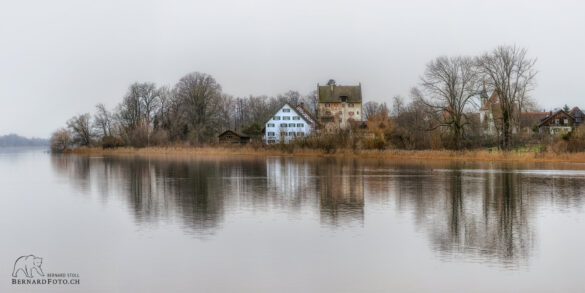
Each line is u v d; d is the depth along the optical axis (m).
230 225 25.09
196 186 41.12
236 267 18.30
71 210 29.86
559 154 65.50
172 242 21.77
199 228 24.45
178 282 16.81
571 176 47.66
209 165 66.69
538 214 27.88
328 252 20.12
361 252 20.09
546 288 16.16
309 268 18.16
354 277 17.22
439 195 35.00
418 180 44.59
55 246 21.44
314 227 24.53
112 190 39.06
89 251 20.58
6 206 31.52
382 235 22.83
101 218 27.20
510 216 27.31
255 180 45.50
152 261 19.11
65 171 60.28
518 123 74.81
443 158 73.31
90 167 66.88
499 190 37.41
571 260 19.03
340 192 36.69
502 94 70.19
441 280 16.91
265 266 18.39
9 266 18.80
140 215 27.97
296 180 45.16
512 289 16.08
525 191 36.88
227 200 33.09
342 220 26.25
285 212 28.59
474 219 26.44
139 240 22.20
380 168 58.66
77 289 16.39
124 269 18.20
